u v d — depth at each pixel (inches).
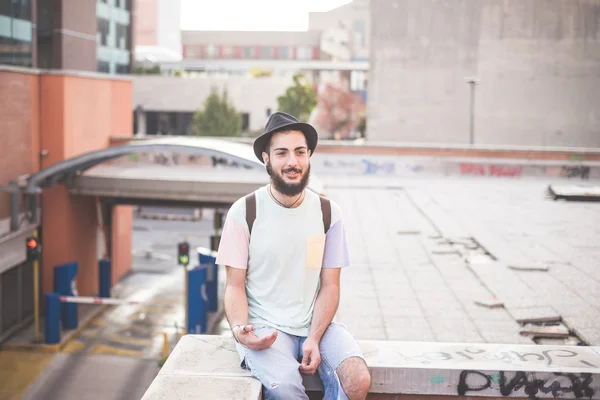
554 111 1658.5
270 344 122.5
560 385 131.5
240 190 920.3
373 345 144.8
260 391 118.6
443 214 521.0
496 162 986.7
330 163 1026.7
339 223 133.3
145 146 781.3
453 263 343.0
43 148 956.6
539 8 1640.0
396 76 1679.4
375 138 1694.1
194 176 1018.1
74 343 848.3
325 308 130.0
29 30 981.8
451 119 1673.2
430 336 220.8
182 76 2687.0
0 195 832.9
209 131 1982.0
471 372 132.0
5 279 848.3
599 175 965.2
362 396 121.0
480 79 1662.2
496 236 415.2
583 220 484.4
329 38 4124.0
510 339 217.6
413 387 133.0
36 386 716.7
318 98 2824.8
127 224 1259.2
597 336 214.1
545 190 721.6
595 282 293.6
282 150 125.0
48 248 962.1
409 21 1665.8
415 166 1010.7
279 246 129.6
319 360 123.9
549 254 356.8
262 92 2657.5
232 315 127.6
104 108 1112.2
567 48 1644.9
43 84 946.7
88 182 954.1
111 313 985.5
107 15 1502.2
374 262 344.8
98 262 1090.1
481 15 1652.3
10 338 846.5
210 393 116.1
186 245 765.3
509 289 281.9
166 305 1043.3
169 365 127.9
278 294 131.3
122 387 719.1
